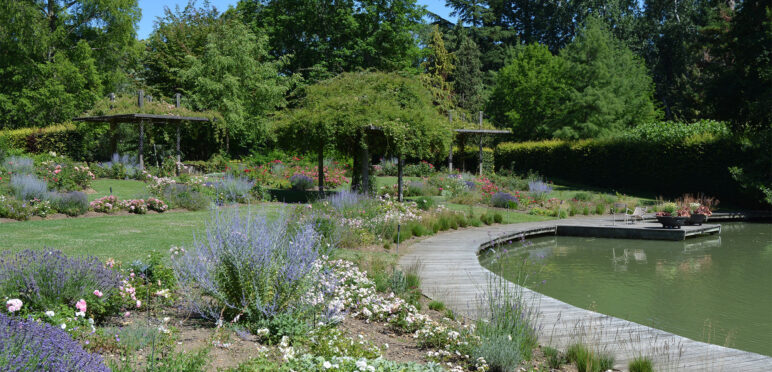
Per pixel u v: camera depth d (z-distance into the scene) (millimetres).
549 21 52844
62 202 13445
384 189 21594
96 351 4020
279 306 5539
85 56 35062
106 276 5406
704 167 25281
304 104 19109
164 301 5879
